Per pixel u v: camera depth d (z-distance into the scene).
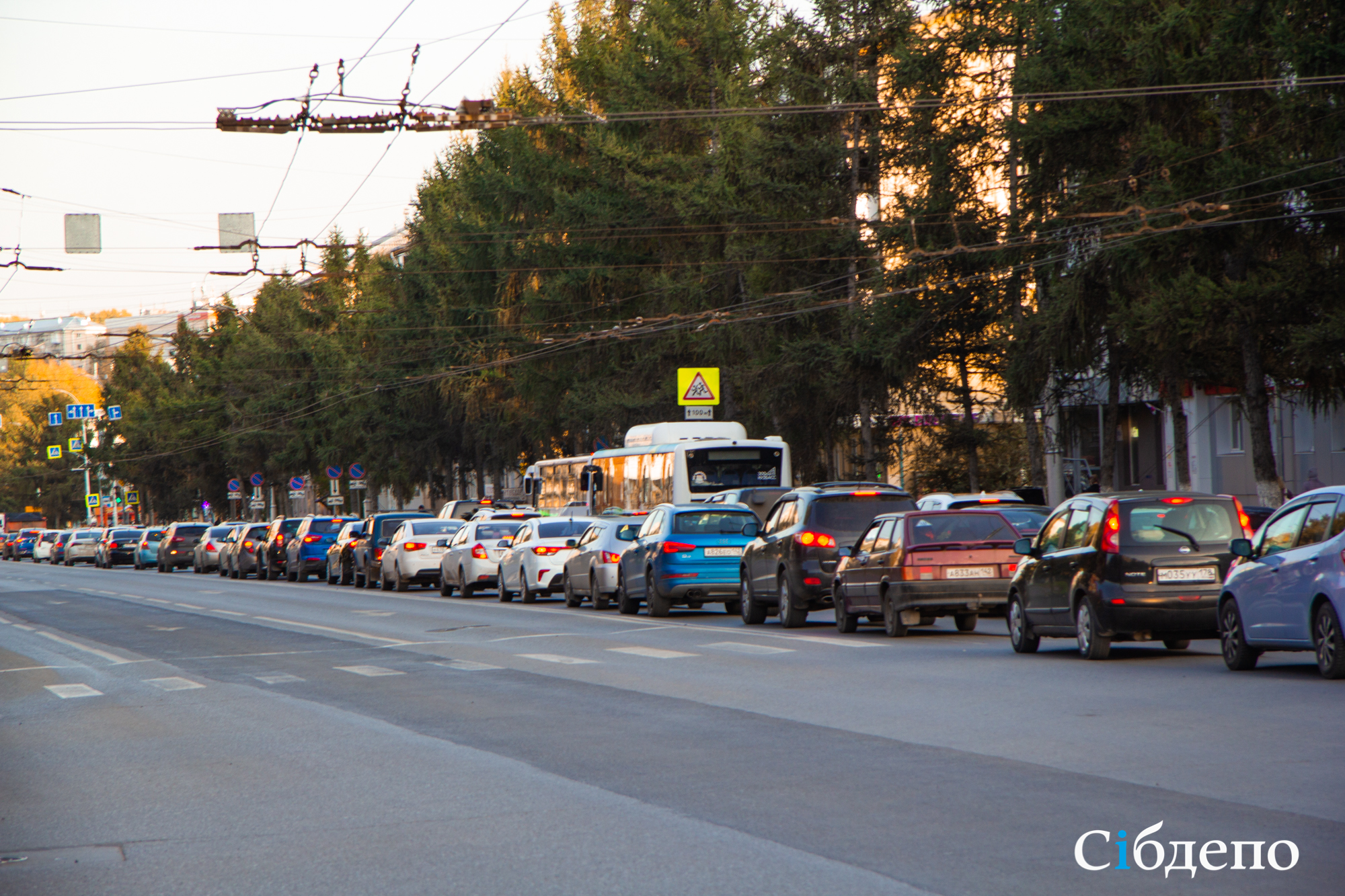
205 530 141.75
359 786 20.47
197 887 14.88
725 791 19.12
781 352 92.94
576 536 68.56
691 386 83.44
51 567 176.12
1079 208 68.44
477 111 52.47
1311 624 28.95
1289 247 58.44
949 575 41.91
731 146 99.38
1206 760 20.27
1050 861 14.74
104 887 15.06
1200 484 98.81
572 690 31.59
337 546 99.12
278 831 17.55
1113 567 33.78
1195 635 34.22
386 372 150.12
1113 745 21.86
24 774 22.94
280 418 186.12
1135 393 78.50
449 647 44.34
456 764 22.08
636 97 105.50
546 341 109.62
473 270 126.94
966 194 84.81
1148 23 62.38
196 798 20.12
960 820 16.81
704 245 102.75
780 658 37.38
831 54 94.00
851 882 14.07
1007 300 80.19
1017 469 101.88
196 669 40.09
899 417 97.88
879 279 84.62
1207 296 55.97
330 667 39.12
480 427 139.12
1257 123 59.31
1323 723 23.11
